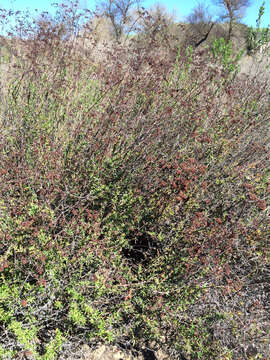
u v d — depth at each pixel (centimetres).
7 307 212
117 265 256
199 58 401
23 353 204
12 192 256
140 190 282
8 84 338
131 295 239
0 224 239
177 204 274
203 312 247
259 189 292
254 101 362
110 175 289
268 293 274
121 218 270
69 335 225
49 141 297
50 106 340
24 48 367
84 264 254
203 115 337
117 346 244
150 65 345
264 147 328
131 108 316
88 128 296
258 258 262
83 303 226
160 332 246
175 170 283
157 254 271
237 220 270
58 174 271
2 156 280
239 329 235
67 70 382
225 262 256
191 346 234
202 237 257
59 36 382
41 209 245
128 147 294
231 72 426
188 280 245
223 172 303
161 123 313
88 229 258
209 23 1427
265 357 230
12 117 315
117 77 338
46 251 224
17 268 226
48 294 221
